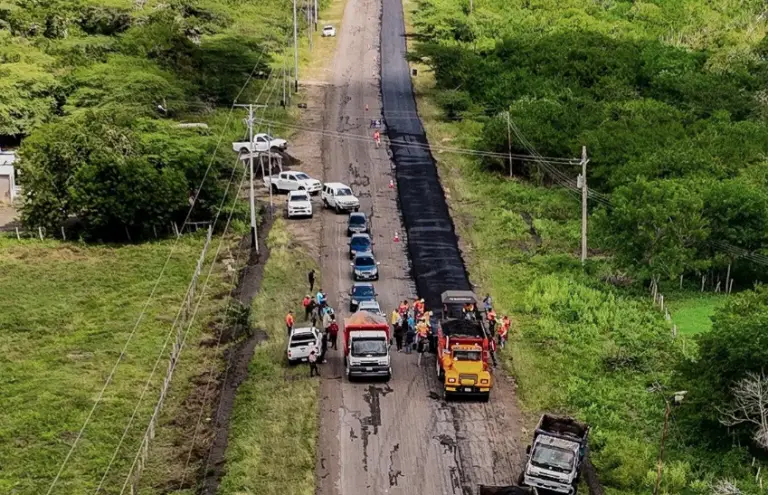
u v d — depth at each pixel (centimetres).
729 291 6159
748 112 9344
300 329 5066
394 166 8431
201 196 7150
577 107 9000
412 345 5312
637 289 6128
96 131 7162
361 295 5644
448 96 9831
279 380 4847
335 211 7400
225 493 3900
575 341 5362
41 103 8981
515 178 8219
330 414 4550
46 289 6072
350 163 8481
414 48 11431
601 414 4591
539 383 4853
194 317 5625
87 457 4244
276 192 7869
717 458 4206
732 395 4294
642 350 5244
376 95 10369
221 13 11975
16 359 5166
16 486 4012
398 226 7188
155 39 10075
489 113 9662
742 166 7419
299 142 8981
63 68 9619
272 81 10338
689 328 5569
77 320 5638
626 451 4203
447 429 4441
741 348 4275
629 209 6116
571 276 6216
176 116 8944
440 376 4859
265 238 6819
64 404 4662
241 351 5184
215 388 4831
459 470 4122
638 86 10175
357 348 4812
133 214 6838
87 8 11200
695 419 4412
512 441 4356
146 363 5103
